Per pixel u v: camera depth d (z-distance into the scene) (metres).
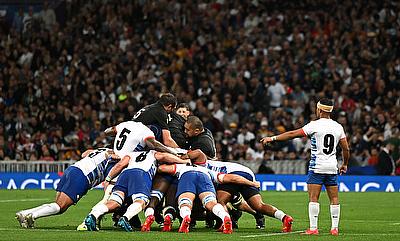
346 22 94.19
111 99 90.12
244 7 99.56
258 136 81.19
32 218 36.81
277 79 88.75
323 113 35.28
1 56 100.12
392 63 87.00
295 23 95.38
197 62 93.06
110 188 37.38
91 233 33.75
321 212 50.97
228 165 38.41
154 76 92.94
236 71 90.44
